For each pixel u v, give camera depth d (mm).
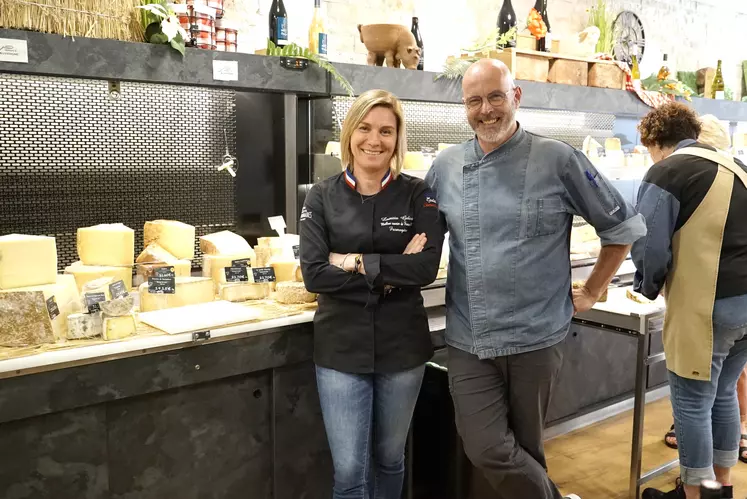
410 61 3289
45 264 2059
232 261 2584
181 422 2135
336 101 3170
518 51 3658
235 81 2664
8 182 2465
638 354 2750
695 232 2379
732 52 6500
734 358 2572
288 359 2305
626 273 3750
